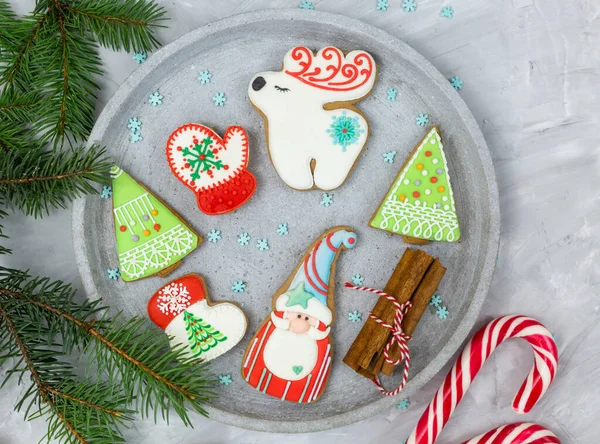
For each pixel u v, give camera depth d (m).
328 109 0.52
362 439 0.55
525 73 0.54
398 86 0.53
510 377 0.55
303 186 0.52
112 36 0.50
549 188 0.55
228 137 0.52
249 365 0.52
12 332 0.47
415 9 0.54
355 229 0.53
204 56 0.53
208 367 0.53
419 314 0.51
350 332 0.53
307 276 0.52
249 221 0.53
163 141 0.53
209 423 0.55
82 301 0.54
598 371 0.55
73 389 0.47
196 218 0.53
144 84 0.52
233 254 0.53
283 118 0.51
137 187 0.52
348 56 0.51
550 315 0.55
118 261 0.53
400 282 0.51
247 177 0.52
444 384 0.53
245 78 0.53
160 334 0.49
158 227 0.52
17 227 0.54
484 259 0.52
